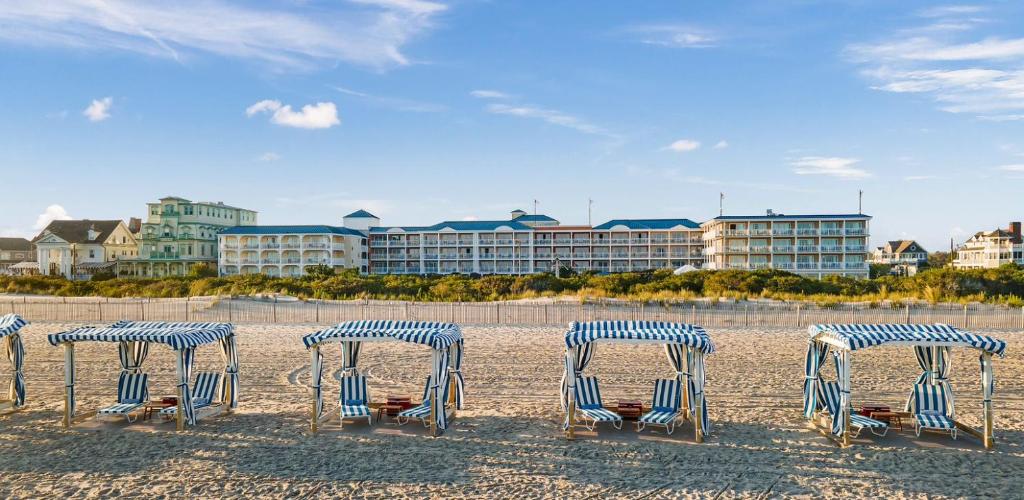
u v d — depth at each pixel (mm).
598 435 11969
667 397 12516
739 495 9234
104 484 9672
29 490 9453
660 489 9445
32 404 14180
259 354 20281
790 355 19750
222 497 9195
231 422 12859
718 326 26578
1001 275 39938
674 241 80125
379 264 85125
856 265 68812
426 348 21219
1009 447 11094
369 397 14477
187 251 82688
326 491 9406
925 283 40312
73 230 86000
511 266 81875
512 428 12438
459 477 9930
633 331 11758
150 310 32844
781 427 12375
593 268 80812
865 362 18453
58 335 12430
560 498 9133
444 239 83312
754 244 70188
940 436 11719
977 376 16531
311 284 46094
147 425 12648
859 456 10758
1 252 94250
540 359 19359
